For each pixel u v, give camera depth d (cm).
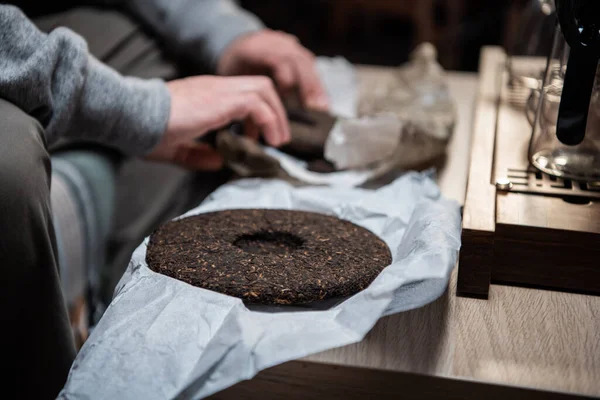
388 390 54
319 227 69
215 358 52
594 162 70
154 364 52
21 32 69
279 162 87
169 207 117
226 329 54
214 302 56
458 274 63
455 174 87
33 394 63
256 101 85
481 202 66
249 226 68
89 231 96
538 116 72
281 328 54
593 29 63
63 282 89
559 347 57
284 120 89
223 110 83
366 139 87
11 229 59
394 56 273
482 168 73
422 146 88
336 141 88
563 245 63
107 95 75
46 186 63
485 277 62
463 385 53
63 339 63
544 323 59
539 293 64
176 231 67
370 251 64
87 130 76
